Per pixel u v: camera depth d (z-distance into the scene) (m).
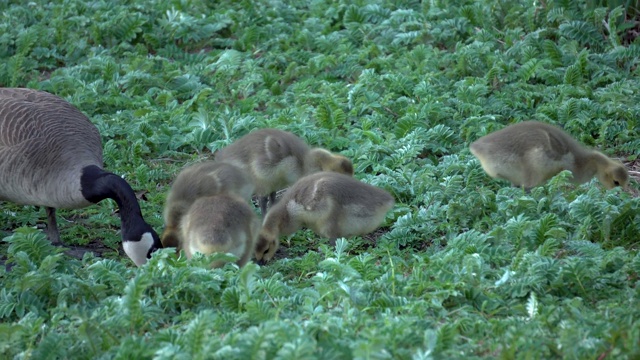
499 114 17.34
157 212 14.45
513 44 19.83
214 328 9.34
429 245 13.19
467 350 8.77
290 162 14.12
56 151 12.98
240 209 11.77
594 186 14.06
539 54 19.30
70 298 10.48
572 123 16.59
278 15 22.67
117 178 12.54
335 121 17.19
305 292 10.50
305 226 13.07
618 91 17.47
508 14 20.69
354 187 12.76
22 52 19.91
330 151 15.88
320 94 18.17
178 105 18.38
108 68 19.23
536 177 14.07
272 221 12.70
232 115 17.72
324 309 10.00
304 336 8.53
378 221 12.88
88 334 9.12
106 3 22.83
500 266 11.66
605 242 12.48
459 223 13.33
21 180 12.94
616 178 14.17
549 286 10.48
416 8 22.64
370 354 7.96
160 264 10.75
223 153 14.39
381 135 16.70
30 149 12.86
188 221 11.87
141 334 9.52
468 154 15.90
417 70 18.84
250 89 18.95
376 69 19.58
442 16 21.30
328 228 12.76
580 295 10.47
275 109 18.03
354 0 22.86
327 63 19.64
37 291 10.53
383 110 17.75
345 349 8.45
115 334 9.44
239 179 13.12
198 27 21.66
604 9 19.75
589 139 16.44
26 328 9.45
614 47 19.31
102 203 14.83
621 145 16.25
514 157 13.99
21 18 22.20
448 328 8.86
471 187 14.41
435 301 10.01
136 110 17.67
